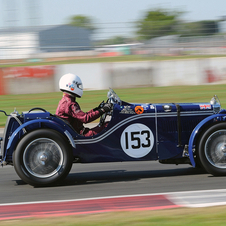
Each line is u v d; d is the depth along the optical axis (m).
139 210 13.16
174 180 18.08
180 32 67.50
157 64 58.41
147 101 46.97
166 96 50.16
